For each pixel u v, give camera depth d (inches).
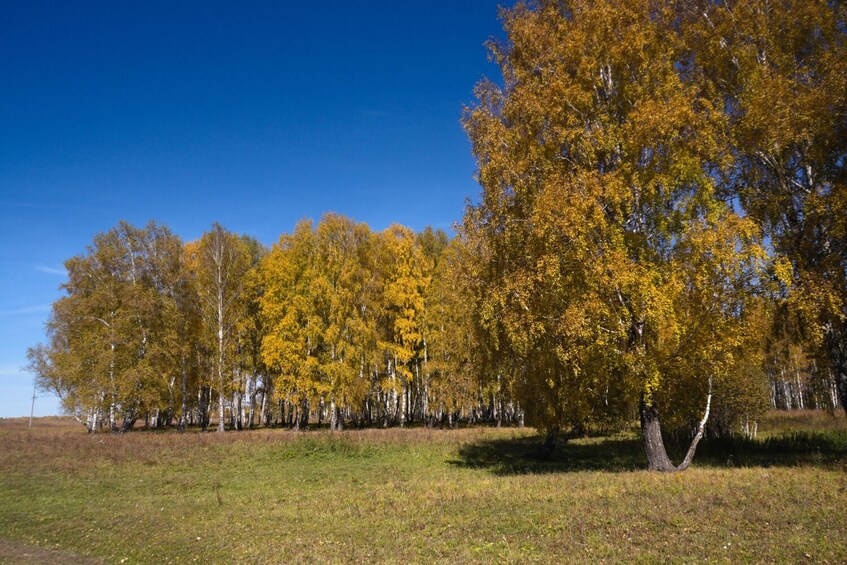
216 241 1743.4
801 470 518.3
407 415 2223.2
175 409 1734.7
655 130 571.2
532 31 689.6
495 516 417.1
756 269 519.5
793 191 641.0
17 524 516.1
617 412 891.4
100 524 509.4
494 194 686.5
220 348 1653.5
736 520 340.8
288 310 1625.2
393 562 325.7
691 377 626.5
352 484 725.9
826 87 574.6
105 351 1546.5
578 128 622.5
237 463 979.9
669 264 566.9
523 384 844.0
